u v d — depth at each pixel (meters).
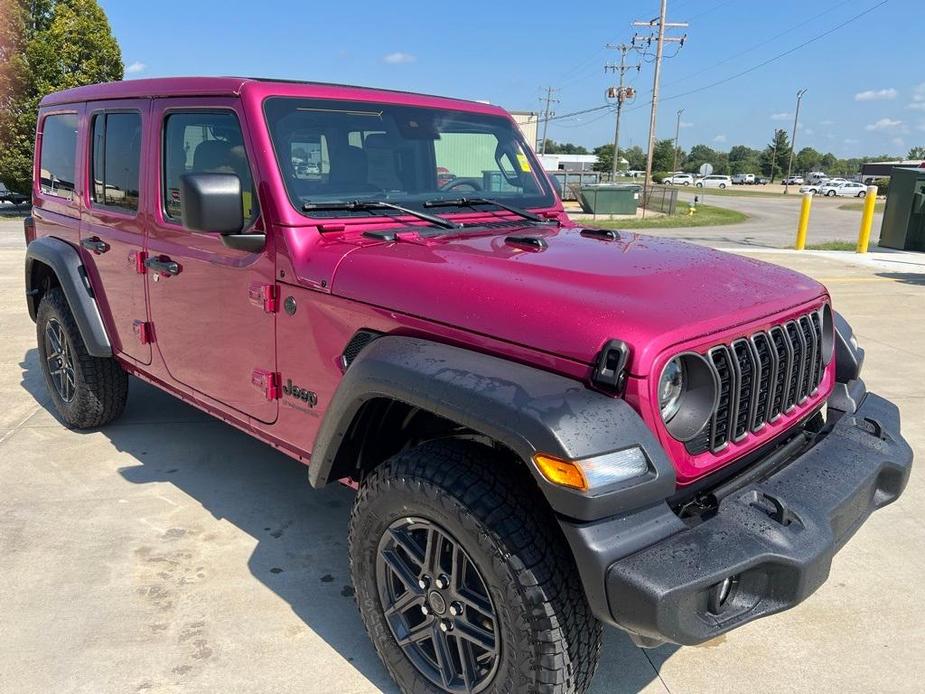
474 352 2.22
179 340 3.50
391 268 2.52
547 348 2.09
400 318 2.43
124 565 3.23
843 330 3.08
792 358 2.52
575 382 2.04
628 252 2.74
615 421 1.94
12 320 7.85
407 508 2.25
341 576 3.20
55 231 4.49
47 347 4.71
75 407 4.53
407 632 2.43
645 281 2.34
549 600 2.00
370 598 2.48
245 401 3.16
